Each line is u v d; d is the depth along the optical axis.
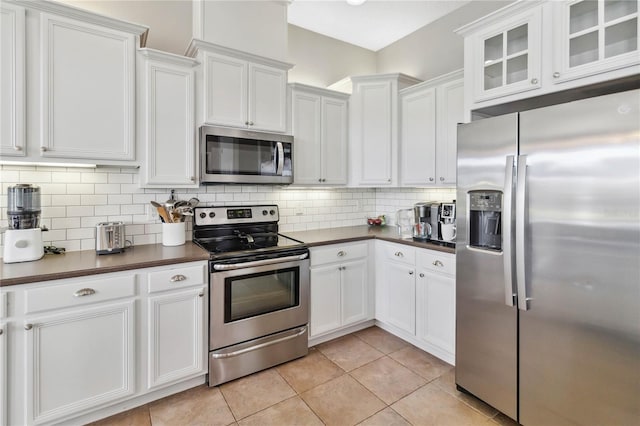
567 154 1.44
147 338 1.86
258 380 2.17
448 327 2.31
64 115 1.83
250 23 2.52
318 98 2.92
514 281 1.64
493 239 1.85
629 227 1.28
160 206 2.29
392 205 3.55
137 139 2.09
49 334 1.58
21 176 1.94
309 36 3.35
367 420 1.79
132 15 2.38
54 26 1.79
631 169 1.27
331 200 3.41
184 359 1.99
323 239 2.66
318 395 2.01
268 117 2.61
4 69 1.66
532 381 1.62
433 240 2.61
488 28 1.94
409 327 2.62
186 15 2.57
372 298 2.95
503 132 1.68
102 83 1.94
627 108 1.27
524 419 1.66
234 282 2.14
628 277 1.29
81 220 2.14
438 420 1.79
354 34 3.44
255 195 2.90
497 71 1.95
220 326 2.09
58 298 1.59
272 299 2.32
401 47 3.53
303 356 2.47
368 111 3.07
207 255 2.05
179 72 2.21
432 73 3.23
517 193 1.59
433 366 2.33
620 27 1.49
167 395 1.99
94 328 1.70
